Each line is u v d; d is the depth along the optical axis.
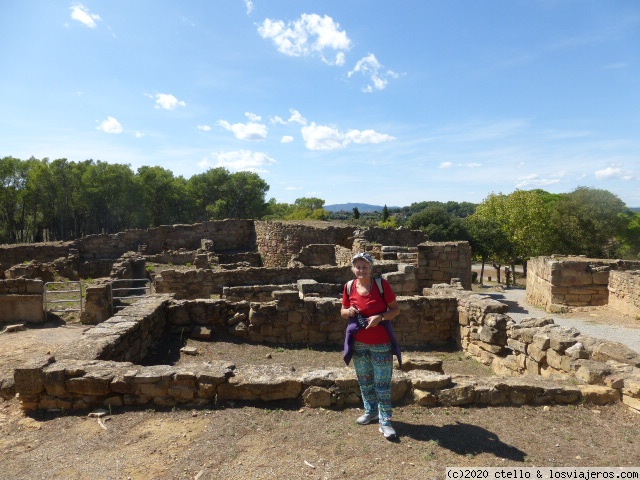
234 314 9.58
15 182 54.31
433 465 3.94
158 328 8.99
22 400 5.25
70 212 60.62
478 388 5.27
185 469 3.92
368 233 24.89
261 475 3.79
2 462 4.13
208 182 73.31
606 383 5.47
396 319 9.78
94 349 6.26
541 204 44.84
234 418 4.90
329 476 3.76
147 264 25.11
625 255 44.72
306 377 5.28
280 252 27.81
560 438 4.49
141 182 61.84
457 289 10.79
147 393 5.26
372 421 4.80
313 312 9.47
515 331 7.66
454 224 41.81
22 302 12.38
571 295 16.66
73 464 4.06
